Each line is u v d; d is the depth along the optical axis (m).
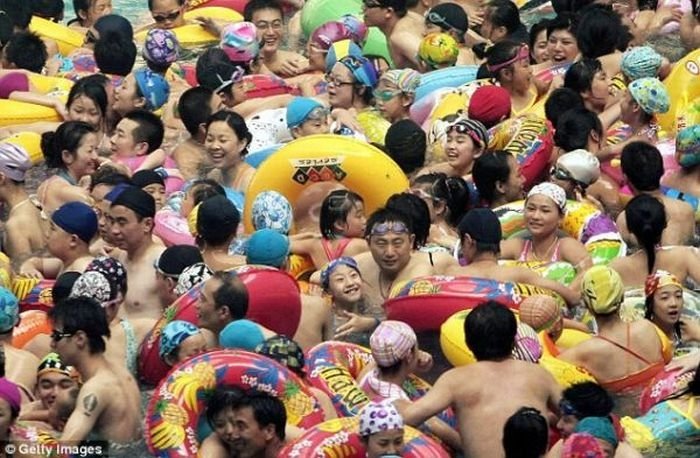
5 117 39.78
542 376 25.98
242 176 36.97
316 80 42.47
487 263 30.86
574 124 35.91
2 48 43.00
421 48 42.22
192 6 48.81
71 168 36.62
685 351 29.17
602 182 35.59
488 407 25.58
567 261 32.09
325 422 25.39
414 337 27.19
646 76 38.91
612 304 28.22
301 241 32.75
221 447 25.50
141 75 39.94
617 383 28.23
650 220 31.44
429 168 36.62
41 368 26.73
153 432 25.75
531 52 43.00
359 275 30.64
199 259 30.56
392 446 24.28
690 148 34.56
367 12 44.09
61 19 48.53
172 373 26.33
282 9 48.38
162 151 37.66
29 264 33.06
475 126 36.00
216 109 38.16
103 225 31.52
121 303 29.66
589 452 23.23
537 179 35.97
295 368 27.05
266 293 28.84
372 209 34.50
